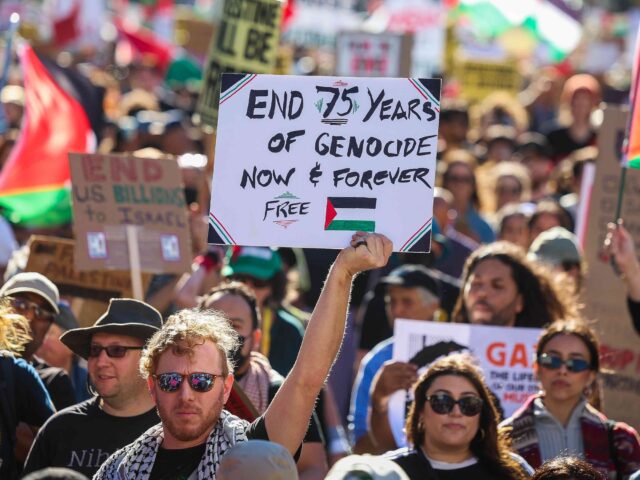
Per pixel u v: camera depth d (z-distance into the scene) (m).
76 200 12.59
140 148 20.56
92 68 28.75
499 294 12.48
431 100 8.42
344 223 8.35
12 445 9.52
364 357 13.90
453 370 9.75
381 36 19.50
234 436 7.70
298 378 7.93
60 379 10.68
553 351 10.68
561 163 21.95
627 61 37.78
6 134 18.45
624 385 13.38
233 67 15.52
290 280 16.27
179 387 7.70
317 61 30.44
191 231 14.21
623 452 10.54
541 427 10.71
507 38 31.44
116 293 12.82
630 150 11.68
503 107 28.28
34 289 10.69
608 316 13.73
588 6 48.53
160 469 7.77
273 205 8.43
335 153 8.44
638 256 14.10
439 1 30.09
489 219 20.39
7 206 14.90
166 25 35.09
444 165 20.42
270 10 15.59
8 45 14.20
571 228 17.00
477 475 9.66
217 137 8.52
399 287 13.32
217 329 7.88
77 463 9.18
